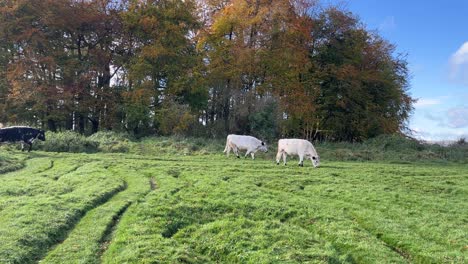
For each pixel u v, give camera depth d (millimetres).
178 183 15797
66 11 35406
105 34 38188
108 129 36688
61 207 11430
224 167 20906
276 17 37250
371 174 19891
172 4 39062
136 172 18703
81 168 19062
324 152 29312
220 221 10961
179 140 31344
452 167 24859
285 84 37188
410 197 14594
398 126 42719
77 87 35094
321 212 12180
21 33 34500
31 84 33625
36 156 23031
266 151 26422
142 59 35969
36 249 8750
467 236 10203
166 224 10500
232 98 37375
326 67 39531
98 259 8523
